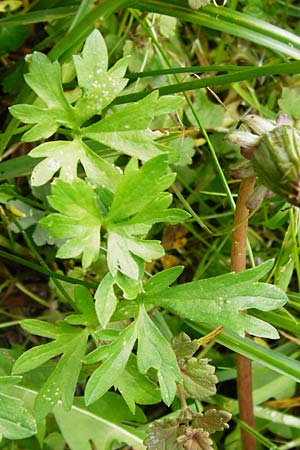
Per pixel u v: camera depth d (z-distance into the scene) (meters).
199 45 0.39
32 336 0.38
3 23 0.33
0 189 0.34
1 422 0.28
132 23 0.37
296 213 0.34
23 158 0.33
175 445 0.29
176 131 0.34
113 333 0.28
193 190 0.39
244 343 0.31
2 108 0.38
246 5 0.38
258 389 0.36
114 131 0.28
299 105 0.35
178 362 0.29
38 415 0.28
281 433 0.37
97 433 0.32
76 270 0.36
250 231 0.39
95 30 0.28
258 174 0.26
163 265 0.39
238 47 0.39
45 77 0.28
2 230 0.37
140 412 0.31
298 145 0.26
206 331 0.33
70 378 0.28
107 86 0.28
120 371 0.28
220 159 0.39
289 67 0.30
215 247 0.38
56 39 0.36
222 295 0.28
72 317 0.29
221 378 0.36
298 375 0.30
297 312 0.38
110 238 0.27
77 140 0.28
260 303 0.28
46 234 0.36
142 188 0.27
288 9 0.39
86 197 0.27
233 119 0.39
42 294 0.38
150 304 0.28
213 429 0.29
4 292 0.38
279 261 0.34
